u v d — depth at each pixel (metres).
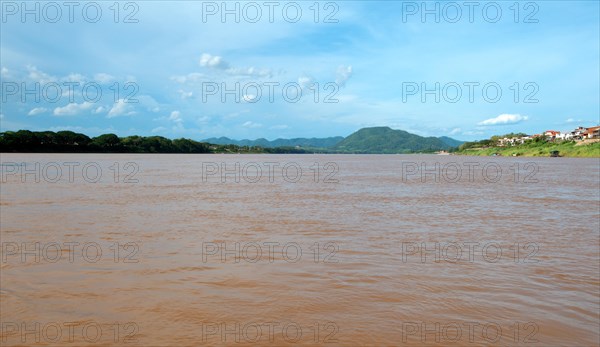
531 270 11.07
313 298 8.90
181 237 14.80
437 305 8.60
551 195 31.02
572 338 7.23
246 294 9.13
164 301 8.70
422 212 21.56
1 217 18.69
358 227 17.05
